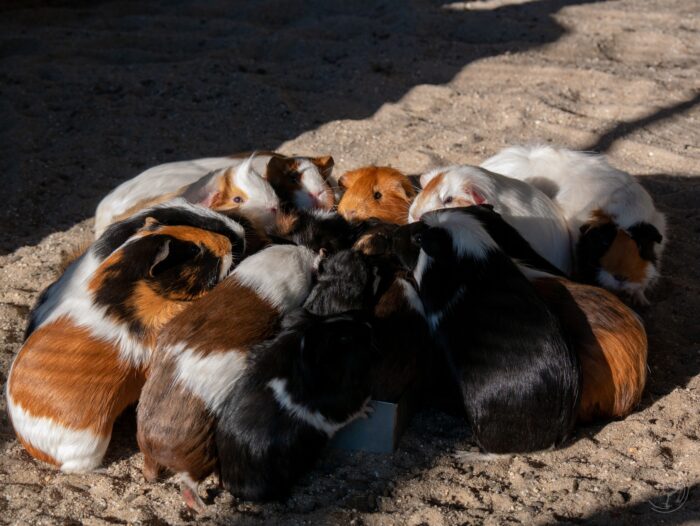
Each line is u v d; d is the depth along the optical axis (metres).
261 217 2.12
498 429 1.90
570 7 3.51
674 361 2.04
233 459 1.86
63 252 2.24
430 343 1.95
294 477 1.87
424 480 1.88
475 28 3.31
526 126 2.59
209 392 1.86
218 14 3.61
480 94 2.72
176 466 1.86
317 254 1.98
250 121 2.64
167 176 2.27
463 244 1.94
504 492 1.87
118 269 1.93
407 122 2.61
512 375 1.89
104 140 2.58
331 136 2.57
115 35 3.28
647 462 1.89
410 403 1.95
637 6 3.53
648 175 2.44
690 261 2.24
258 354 1.88
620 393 1.94
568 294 1.97
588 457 1.90
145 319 1.92
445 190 2.10
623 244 2.13
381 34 3.29
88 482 1.90
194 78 2.88
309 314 1.92
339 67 2.98
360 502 1.86
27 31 3.34
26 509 1.86
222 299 1.91
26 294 2.16
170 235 1.94
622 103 2.67
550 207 2.16
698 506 1.83
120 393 1.92
